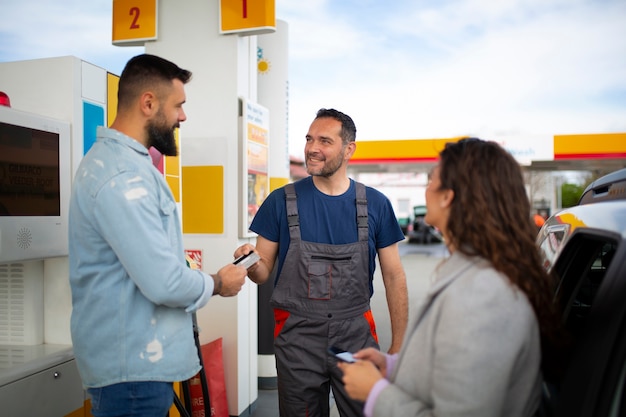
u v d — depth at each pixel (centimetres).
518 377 104
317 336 201
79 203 147
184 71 166
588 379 95
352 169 1992
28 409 193
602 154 1514
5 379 182
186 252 343
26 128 192
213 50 339
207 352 310
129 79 156
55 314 228
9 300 227
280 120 448
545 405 110
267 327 405
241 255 202
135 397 148
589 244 142
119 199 140
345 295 203
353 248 205
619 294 96
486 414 95
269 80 445
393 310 219
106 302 147
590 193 161
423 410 104
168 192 159
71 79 219
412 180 2747
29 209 194
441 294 106
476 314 98
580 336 102
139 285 142
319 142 204
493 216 106
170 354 152
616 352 93
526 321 100
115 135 151
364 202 210
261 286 406
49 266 229
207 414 237
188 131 344
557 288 144
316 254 203
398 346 214
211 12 339
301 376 200
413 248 1920
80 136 224
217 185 339
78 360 153
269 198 220
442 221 118
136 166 147
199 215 342
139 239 139
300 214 208
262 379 406
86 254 148
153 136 160
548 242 160
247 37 354
